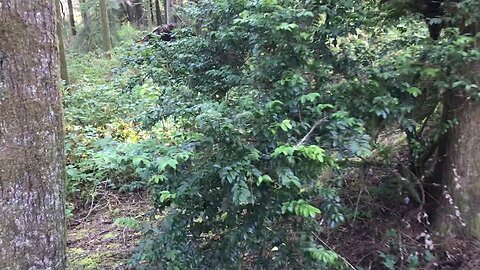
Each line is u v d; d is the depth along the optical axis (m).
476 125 3.45
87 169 5.64
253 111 2.53
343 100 3.06
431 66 3.12
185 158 2.30
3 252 2.39
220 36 3.46
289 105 2.75
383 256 3.53
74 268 3.88
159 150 2.41
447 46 3.02
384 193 4.05
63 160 2.70
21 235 2.45
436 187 3.84
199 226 2.75
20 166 2.41
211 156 2.46
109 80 9.20
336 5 3.07
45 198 2.55
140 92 4.05
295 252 2.83
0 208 2.37
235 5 3.46
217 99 3.51
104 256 4.17
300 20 2.94
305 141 2.61
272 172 2.47
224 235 2.76
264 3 2.88
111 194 5.53
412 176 3.89
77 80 9.84
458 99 3.48
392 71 3.11
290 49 2.99
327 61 3.15
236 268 2.78
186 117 2.58
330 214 2.83
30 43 2.40
